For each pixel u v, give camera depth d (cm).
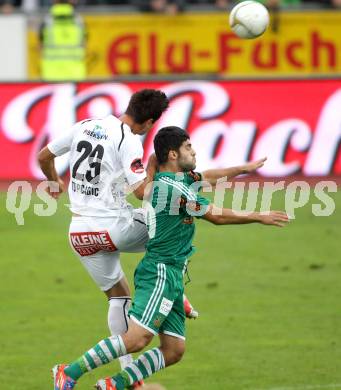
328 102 5781
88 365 2619
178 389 2939
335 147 5775
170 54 7188
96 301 4022
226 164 5806
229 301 3969
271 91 5791
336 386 2947
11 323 3697
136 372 2648
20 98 5788
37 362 3231
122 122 2805
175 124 5781
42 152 2930
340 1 7188
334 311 3809
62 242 4991
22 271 4472
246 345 3397
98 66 7181
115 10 7225
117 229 2803
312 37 7162
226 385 2975
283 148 5794
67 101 5794
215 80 5806
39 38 6844
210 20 7162
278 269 4453
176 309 2712
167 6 7188
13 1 7619
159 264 2645
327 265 4509
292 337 3484
